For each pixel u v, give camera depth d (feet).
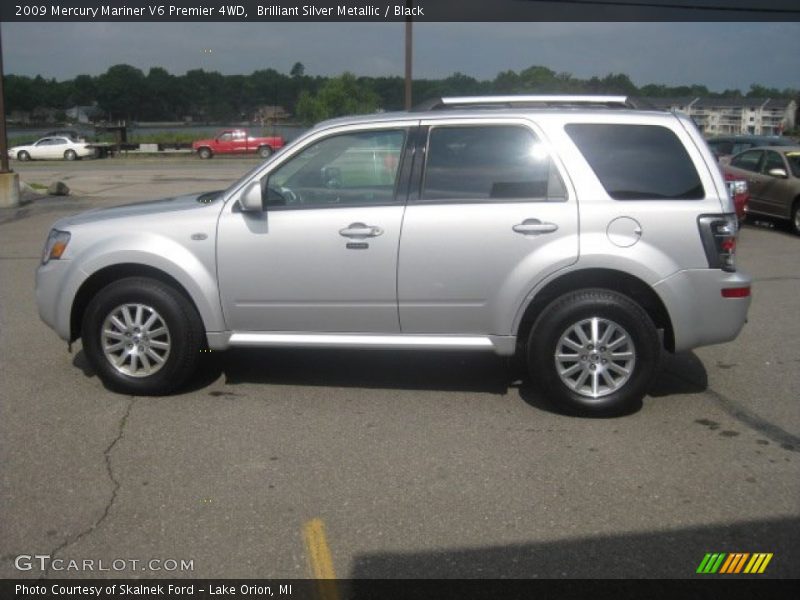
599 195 16.74
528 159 17.03
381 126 17.52
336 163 17.58
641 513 12.85
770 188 46.93
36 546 11.87
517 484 13.89
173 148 167.73
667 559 11.50
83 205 62.34
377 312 17.37
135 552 11.73
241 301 17.67
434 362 20.93
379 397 18.34
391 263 17.06
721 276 16.69
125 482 13.92
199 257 17.58
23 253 38.81
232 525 12.48
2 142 59.93
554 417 17.12
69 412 17.25
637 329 16.63
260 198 17.10
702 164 16.87
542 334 16.85
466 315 17.20
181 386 18.60
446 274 16.98
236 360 21.09
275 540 12.06
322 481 14.02
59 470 14.38
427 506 13.10
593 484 13.89
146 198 69.10
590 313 16.67
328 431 16.29
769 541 11.98
